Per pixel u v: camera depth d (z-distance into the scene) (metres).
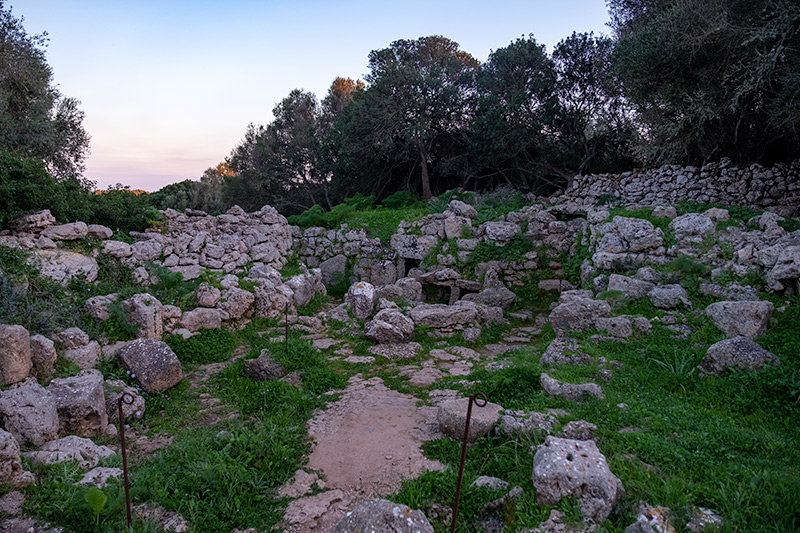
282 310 10.28
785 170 12.41
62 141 14.48
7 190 8.09
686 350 6.59
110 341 7.25
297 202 26.89
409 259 14.73
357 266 15.02
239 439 4.77
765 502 3.46
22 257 7.66
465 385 6.44
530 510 3.61
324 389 6.56
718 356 5.88
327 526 3.81
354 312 9.95
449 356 8.08
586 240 12.09
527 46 19.75
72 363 6.23
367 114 21.48
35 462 4.25
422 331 9.10
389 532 3.21
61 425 5.08
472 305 9.81
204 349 8.03
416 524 3.27
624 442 4.42
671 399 5.50
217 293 9.11
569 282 12.23
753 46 10.80
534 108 19.64
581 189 17.27
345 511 3.98
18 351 5.45
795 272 7.50
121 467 4.51
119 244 9.34
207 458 4.46
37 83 13.74
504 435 4.71
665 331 7.28
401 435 5.18
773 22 10.27
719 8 10.98
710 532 3.23
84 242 8.99
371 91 21.91
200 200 30.22
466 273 13.23
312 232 15.88
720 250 9.07
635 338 7.21
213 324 8.69
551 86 19.16
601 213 11.77
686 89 12.34
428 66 24.28
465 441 3.37
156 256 10.05
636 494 3.68
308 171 26.72
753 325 6.79
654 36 12.23
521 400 5.70
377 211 16.34
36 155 13.55
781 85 11.29
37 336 5.94
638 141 15.68
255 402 6.08
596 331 7.71
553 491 3.63
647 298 8.43
